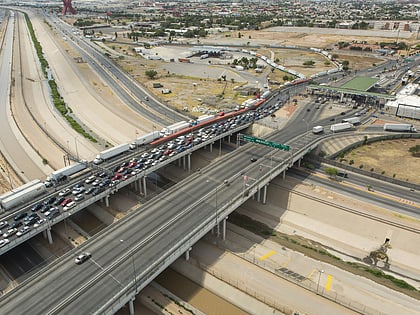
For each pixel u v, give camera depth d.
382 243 96.94
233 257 91.31
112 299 67.38
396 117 167.00
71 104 198.62
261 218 110.75
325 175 122.62
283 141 139.00
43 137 156.12
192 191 106.00
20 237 86.62
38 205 98.31
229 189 106.38
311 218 108.38
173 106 186.12
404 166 125.88
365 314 74.31
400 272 88.38
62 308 67.31
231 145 153.62
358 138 144.75
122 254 80.75
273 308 76.12
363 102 185.62
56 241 97.19
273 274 85.19
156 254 80.44
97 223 106.62
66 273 75.75
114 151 126.44
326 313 74.25
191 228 89.19
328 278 85.50
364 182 117.38
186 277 86.25
